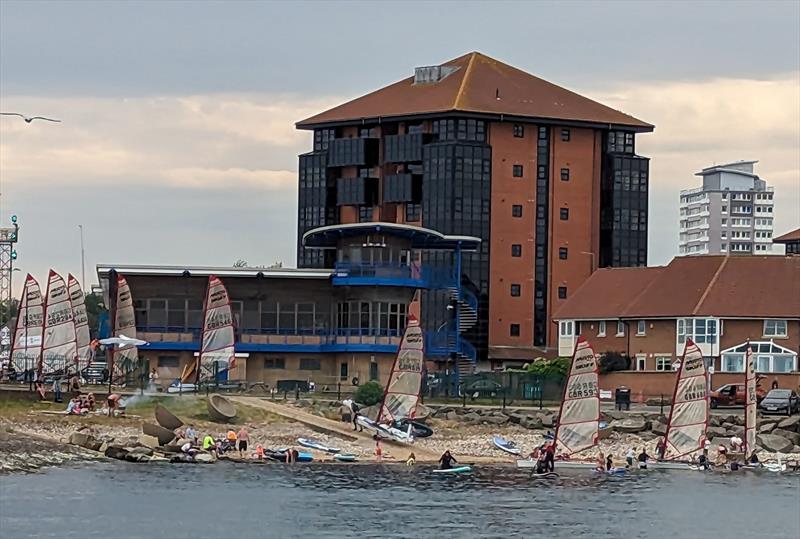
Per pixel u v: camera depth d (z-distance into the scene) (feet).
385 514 377.09
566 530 363.56
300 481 433.89
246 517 366.22
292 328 647.56
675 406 504.43
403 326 653.30
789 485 460.96
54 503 375.04
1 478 410.72
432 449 516.32
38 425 482.69
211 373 556.51
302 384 614.75
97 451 465.88
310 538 341.82
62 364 554.46
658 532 367.45
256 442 502.79
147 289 634.43
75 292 572.92
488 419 550.77
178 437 485.56
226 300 554.87
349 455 495.82
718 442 538.06
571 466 489.26
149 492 399.44
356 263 647.56
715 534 367.45
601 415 553.64
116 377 574.56
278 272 642.22
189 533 343.46
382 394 588.50
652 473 487.61
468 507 393.70
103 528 344.49
